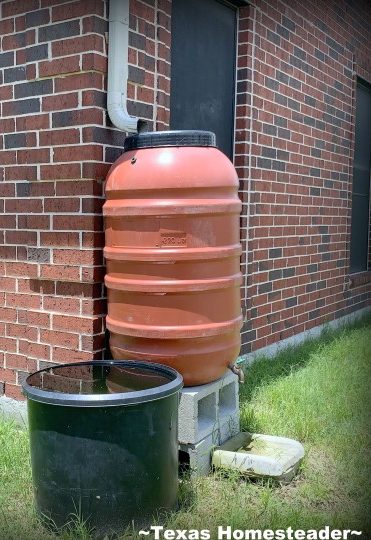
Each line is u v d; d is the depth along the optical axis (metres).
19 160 3.87
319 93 6.51
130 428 2.72
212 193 3.29
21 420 4.05
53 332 3.82
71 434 2.71
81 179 3.60
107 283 3.46
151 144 3.33
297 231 6.25
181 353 3.31
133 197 3.28
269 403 4.49
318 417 4.23
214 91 4.92
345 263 7.66
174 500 2.98
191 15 4.59
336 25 6.80
